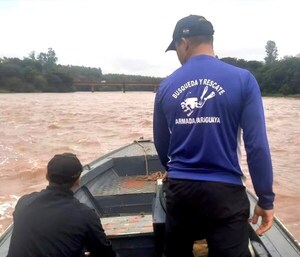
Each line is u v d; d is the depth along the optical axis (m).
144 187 5.61
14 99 56.66
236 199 1.87
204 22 2.00
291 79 76.12
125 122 23.39
